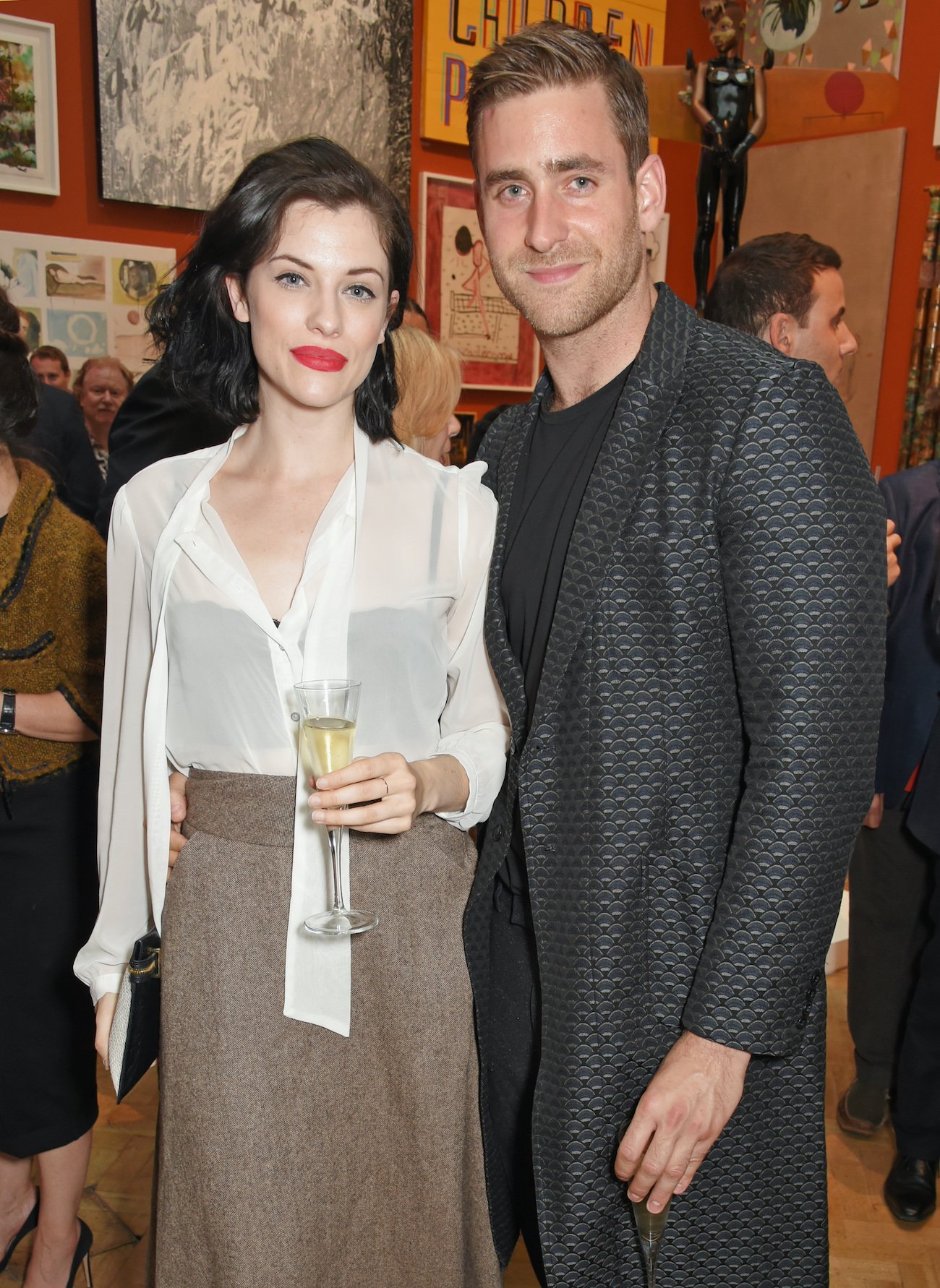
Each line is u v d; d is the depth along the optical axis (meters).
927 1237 2.40
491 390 5.34
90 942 1.56
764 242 2.47
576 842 1.36
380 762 1.26
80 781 1.92
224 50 4.13
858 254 5.48
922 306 5.18
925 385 5.22
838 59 5.47
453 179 4.93
